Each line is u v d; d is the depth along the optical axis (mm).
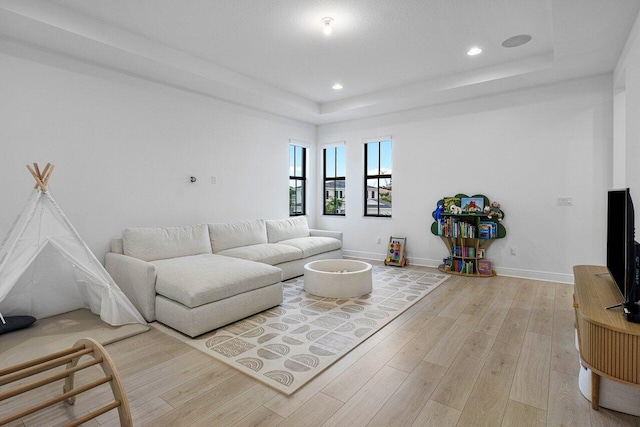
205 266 3352
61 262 3215
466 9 2912
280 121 5949
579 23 2850
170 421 1736
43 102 3223
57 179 3334
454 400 1904
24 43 3092
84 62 3492
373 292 4000
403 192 5691
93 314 3236
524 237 4629
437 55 3877
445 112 5211
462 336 2762
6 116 3012
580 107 4195
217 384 2080
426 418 1749
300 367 2258
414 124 5531
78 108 3459
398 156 5723
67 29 2881
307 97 5516
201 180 4680
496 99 4766
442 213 4965
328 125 6609
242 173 5273
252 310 3207
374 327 2941
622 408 1772
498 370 2225
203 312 2789
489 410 1812
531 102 4512
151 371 2236
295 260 4805
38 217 2682
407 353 2475
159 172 4184
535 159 4516
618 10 2643
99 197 3641
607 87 4031
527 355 2428
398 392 1985
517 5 2842
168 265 3367
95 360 1684
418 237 5570
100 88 3621
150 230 3840
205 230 4395
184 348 2568
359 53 3816
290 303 3609
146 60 3520
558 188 4379
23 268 2586
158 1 2789
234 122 5125
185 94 4449
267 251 4438
